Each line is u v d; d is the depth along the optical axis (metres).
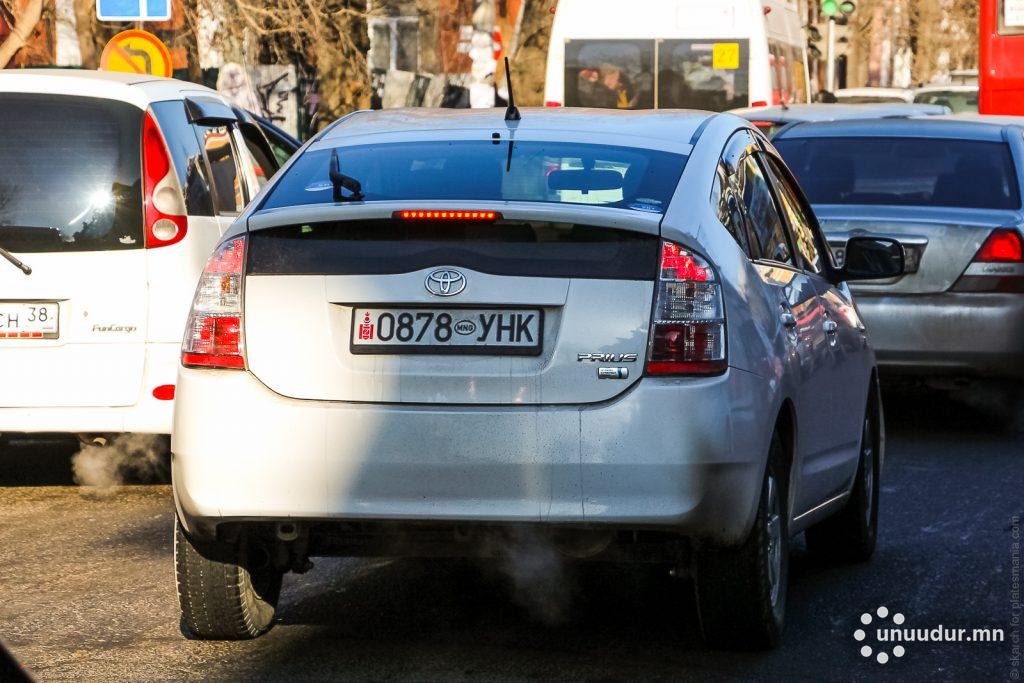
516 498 12.45
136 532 18.92
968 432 27.31
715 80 54.34
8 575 16.78
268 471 12.67
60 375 19.91
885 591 16.41
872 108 37.97
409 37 96.56
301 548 13.16
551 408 12.45
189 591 13.70
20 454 24.33
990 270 25.67
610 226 12.66
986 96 60.75
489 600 15.70
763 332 13.35
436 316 12.66
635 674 13.27
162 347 19.98
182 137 20.95
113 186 20.14
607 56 54.75
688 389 12.41
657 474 12.36
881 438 18.45
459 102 96.94
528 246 12.67
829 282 17.20
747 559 13.12
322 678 13.10
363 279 12.73
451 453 12.46
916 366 26.05
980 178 27.66
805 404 14.51
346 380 12.66
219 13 67.75
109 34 66.06
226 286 12.98
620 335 12.49
